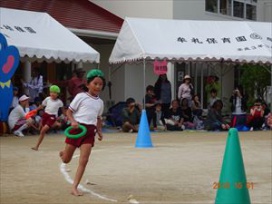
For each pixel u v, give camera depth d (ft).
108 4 78.48
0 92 51.67
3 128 52.75
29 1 70.69
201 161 35.29
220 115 63.77
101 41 74.33
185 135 56.34
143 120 44.42
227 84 85.51
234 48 61.62
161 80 66.08
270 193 24.95
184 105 64.59
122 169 31.71
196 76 80.28
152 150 41.73
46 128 40.88
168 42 60.49
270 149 43.09
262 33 64.85
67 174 29.99
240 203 20.06
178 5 75.31
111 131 60.29
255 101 71.05
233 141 20.38
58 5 73.15
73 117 24.64
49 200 23.09
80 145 24.57
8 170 31.40
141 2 76.54
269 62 61.82
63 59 54.24
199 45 61.11
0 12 55.77
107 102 75.00
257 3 91.30
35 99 58.03
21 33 53.98
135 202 22.70
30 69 68.54
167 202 22.85
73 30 66.64
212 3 81.87
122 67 75.31
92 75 24.97
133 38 59.88
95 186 26.40
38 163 34.22
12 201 22.88
